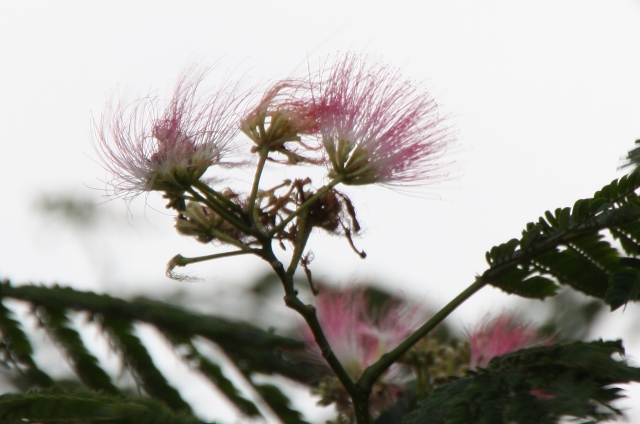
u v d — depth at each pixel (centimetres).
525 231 459
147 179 497
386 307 678
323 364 635
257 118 506
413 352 546
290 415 633
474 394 400
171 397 634
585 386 386
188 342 645
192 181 494
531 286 468
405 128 516
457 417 395
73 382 641
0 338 644
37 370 642
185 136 498
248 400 632
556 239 453
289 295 476
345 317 618
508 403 391
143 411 478
